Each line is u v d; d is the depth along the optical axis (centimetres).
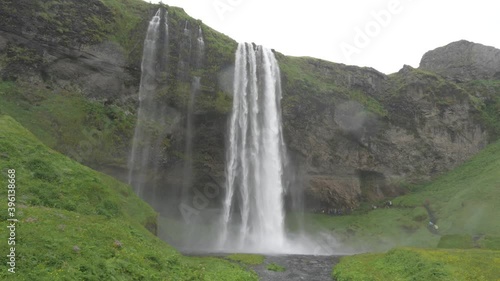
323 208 6184
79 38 4244
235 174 5341
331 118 6181
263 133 5547
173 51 4878
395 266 2667
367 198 6475
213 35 5484
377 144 6581
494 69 8644
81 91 4247
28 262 1395
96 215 2347
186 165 5056
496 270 2339
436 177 6762
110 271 1567
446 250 2944
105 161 4150
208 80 5072
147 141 4581
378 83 7106
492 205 4947
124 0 4866
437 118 6988
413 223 5372
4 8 3906
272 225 5472
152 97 4681
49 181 2433
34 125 3659
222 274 2305
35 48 4028
